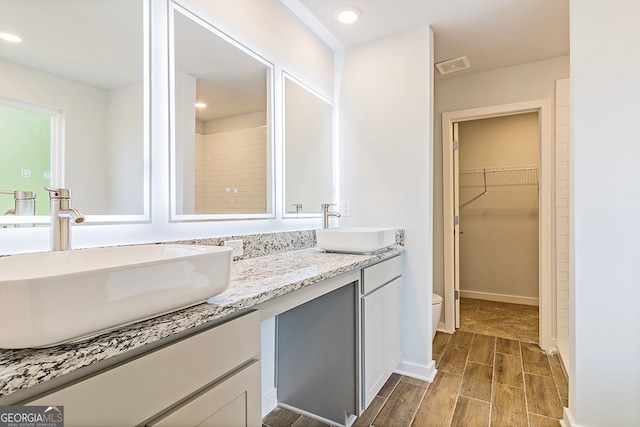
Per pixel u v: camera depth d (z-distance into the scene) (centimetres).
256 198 177
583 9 147
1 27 89
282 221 195
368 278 164
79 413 53
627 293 141
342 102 246
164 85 129
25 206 92
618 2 142
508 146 375
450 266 287
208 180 149
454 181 300
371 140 232
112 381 57
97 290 54
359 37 229
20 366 47
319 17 206
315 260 156
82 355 52
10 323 47
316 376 169
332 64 247
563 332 242
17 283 47
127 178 117
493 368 218
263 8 181
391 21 207
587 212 147
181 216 135
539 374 209
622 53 141
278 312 104
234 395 82
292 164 205
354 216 239
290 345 177
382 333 181
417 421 163
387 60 227
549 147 251
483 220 388
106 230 110
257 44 176
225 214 157
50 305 49
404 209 220
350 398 159
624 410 141
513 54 246
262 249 168
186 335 72
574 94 150
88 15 107
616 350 142
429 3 188
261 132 180
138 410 61
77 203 103
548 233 250
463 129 396
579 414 148
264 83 181
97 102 109
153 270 63
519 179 371
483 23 207
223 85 156
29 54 94
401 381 204
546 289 249
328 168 239
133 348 59
